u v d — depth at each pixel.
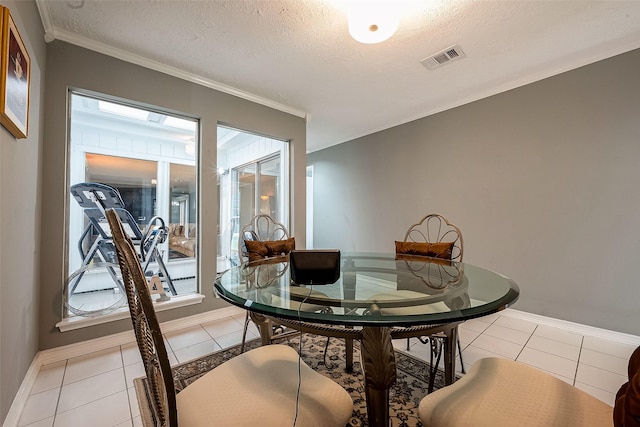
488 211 2.87
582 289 2.29
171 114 2.53
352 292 1.25
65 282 2.00
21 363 1.44
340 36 1.97
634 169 2.06
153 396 0.68
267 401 0.80
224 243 3.51
